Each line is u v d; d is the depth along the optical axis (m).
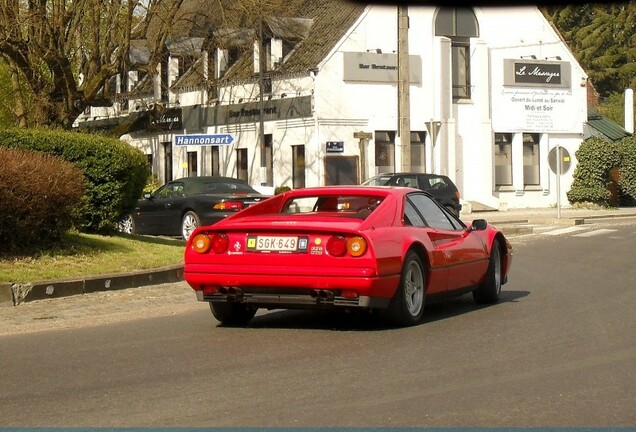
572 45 76.56
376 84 42.75
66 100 35.03
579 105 48.00
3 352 10.16
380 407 7.46
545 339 10.37
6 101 42.16
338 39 41.81
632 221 36.19
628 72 75.00
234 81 46.00
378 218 11.09
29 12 32.72
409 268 11.28
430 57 44.09
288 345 10.27
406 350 9.82
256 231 10.92
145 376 8.78
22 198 14.97
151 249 17.88
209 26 41.28
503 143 46.84
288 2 41.03
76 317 12.66
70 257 15.82
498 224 33.78
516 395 7.80
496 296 13.42
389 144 43.16
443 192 32.75
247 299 11.04
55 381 8.66
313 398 7.79
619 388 8.02
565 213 41.19
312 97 41.47
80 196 16.28
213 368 9.09
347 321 11.95
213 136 34.28
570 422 7.01
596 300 13.55
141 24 37.44
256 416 7.25
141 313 12.95
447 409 7.38
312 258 10.65
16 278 14.10
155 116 45.59
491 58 46.09
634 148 47.75
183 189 25.94
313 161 41.56
